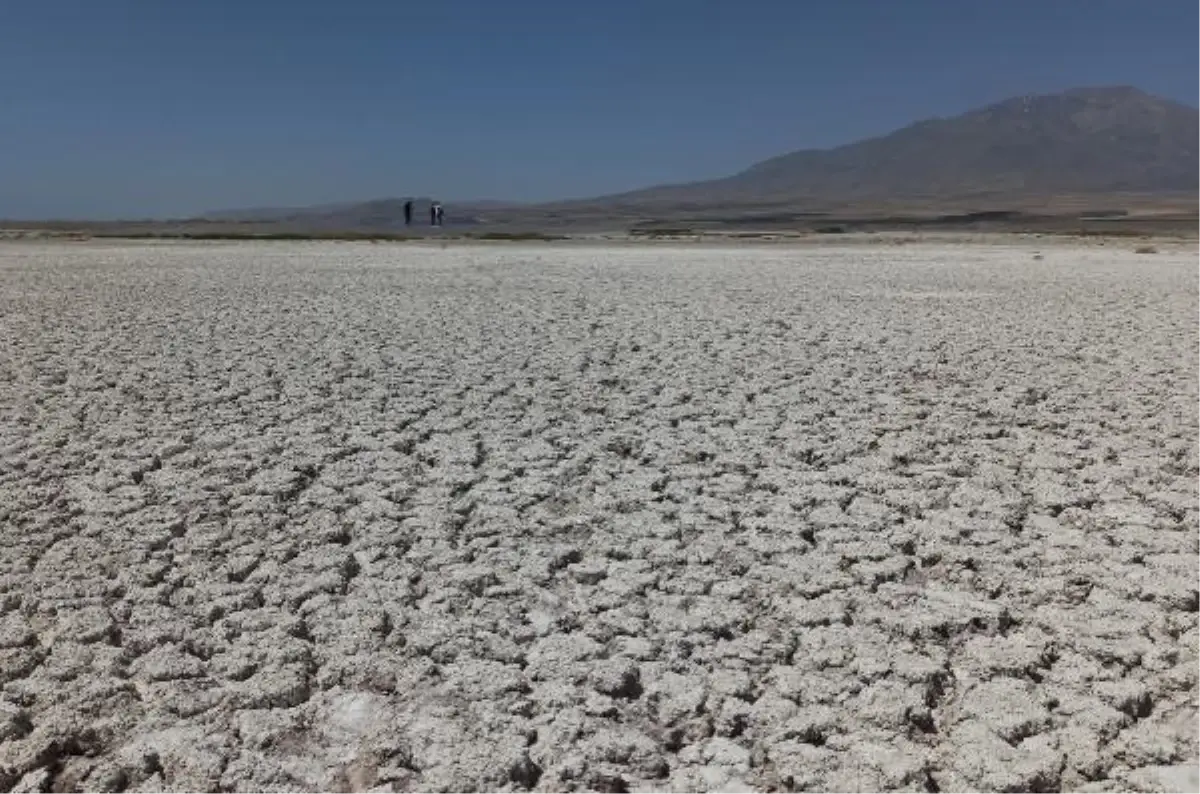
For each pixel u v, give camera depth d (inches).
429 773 131.3
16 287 763.4
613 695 152.1
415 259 1169.4
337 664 159.9
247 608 183.8
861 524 221.8
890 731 139.7
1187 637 165.8
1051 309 605.3
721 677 154.6
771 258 1179.3
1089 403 339.3
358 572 200.5
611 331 511.8
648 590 189.5
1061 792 127.4
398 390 365.7
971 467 267.7
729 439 295.0
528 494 246.4
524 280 840.3
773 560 202.7
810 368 404.2
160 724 143.8
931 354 436.8
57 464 270.8
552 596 187.5
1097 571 194.1
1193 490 244.2
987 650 162.6
